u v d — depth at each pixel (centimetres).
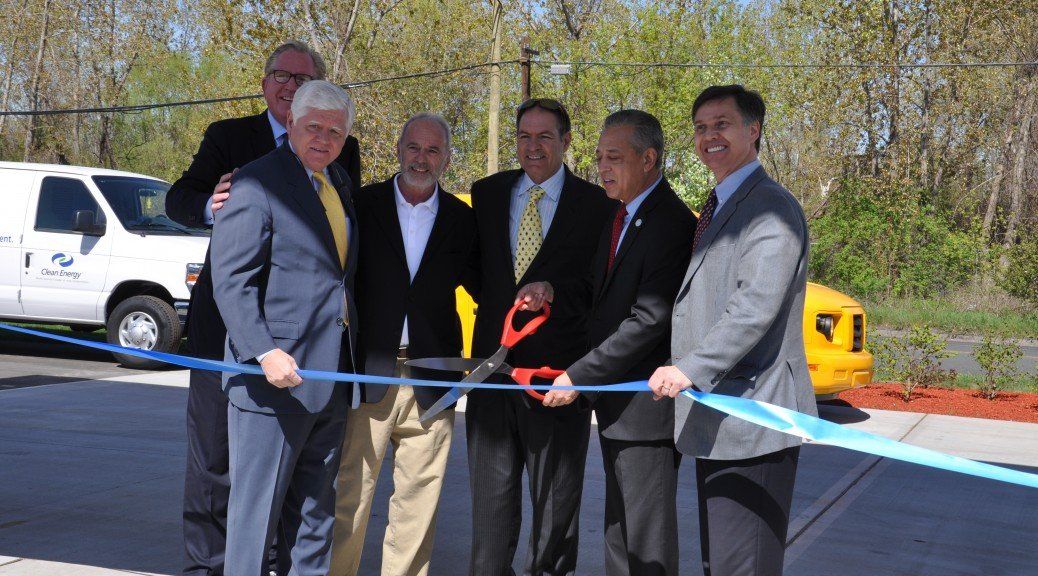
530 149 365
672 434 323
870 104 2981
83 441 684
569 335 365
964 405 973
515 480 370
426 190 372
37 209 1096
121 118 3738
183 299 1066
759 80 3022
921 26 2905
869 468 668
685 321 296
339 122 316
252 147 382
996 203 3281
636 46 2939
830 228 3062
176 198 368
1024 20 3014
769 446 281
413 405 374
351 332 334
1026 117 3189
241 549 310
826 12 2948
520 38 3161
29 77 3453
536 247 368
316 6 2350
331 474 336
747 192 287
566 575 373
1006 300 2583
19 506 515
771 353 281
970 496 594
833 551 479
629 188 328
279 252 312
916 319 2359
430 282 373
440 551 465
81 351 1215
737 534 283
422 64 3062
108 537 465
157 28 3606
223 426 373
